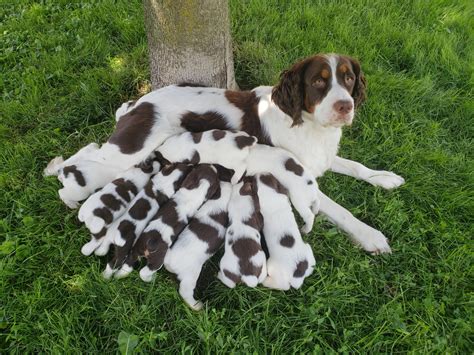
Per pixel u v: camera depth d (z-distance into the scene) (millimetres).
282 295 845
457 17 1583
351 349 777
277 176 936
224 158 938
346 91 894
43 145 1135
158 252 836
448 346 800
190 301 828
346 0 1575
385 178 1050
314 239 944
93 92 1251
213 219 880
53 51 1423
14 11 1600
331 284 846
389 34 1459
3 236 954
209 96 1006
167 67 1133
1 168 1080
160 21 1046
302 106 959
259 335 791
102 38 1418
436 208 1010
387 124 1194
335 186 1053
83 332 792
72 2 1607
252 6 1513
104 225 891
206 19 1047
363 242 940
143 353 767
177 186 919
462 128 1241
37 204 1001
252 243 832
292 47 1402
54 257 899
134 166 983
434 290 876
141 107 988
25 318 801
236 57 1374
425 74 1382
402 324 802
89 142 1157
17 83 1308
